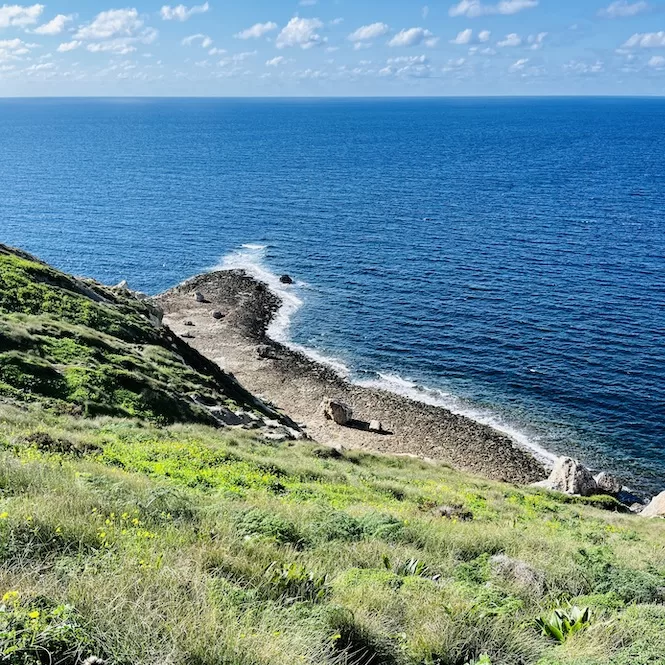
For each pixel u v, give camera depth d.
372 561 11.26
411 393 56.75
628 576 12.39
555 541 16.44
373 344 67.12
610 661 7.02
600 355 62.84
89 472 14.51
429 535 14.27
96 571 6.76
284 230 117.94
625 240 105.50
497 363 62.03
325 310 76.81
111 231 118.12
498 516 22.61
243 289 83.62
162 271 94.81
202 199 149.75
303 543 11.90
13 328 30.70
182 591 6.81
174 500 12.41
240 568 8.60
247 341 67.31
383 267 93.56
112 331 39.25
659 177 181.25
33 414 23.59
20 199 148.00
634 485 43.75
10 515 8.12
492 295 80.75
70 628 4.89
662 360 61.47
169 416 30.11
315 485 21.97
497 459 46.41
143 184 172.25
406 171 198.50
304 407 53.88
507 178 181.12
